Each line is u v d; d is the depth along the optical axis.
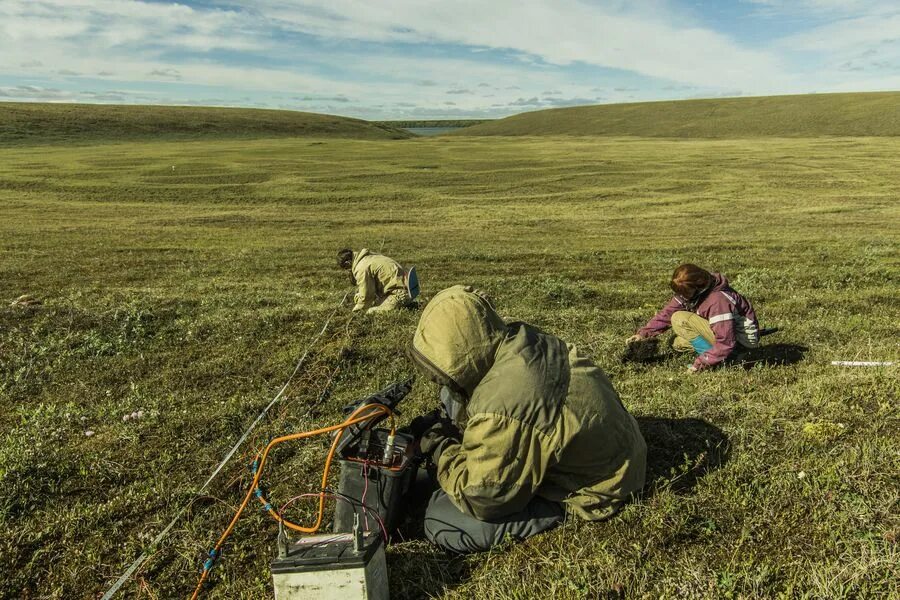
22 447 4.41
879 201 27.27
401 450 3.00
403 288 8.47
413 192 33.69
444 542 3.02
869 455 3.33
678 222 22.80
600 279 11.74
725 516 3.01
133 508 3.70
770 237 17.70
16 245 17.12
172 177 38.78
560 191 33.97
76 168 43.59
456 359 2.69
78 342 7.23
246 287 10.99
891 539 2.71
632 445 2.94
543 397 2.67
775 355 5.56
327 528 3.31
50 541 3.44
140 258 14.89
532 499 3.06
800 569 2.62
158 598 2.96
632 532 2.92
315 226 23.25
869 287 9.34
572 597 2.60
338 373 5.94
